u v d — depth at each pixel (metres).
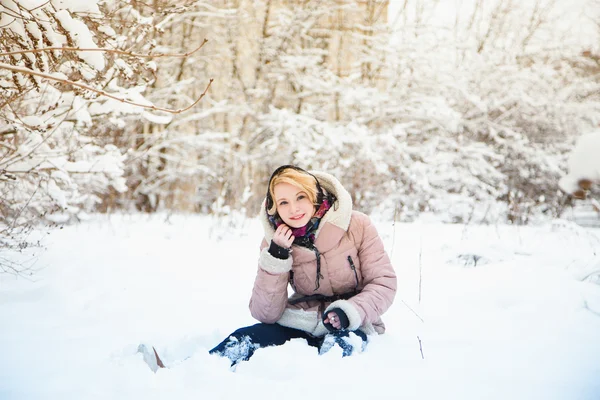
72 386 1.71
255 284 2.23
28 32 2.67
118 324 2.68
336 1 12.47
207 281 3.76
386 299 2.22
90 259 4.27
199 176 11.45
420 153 10.23
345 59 12.70
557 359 1.98
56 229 5.88
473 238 5.54
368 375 1.79
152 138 10.52
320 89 11.27
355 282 2.31
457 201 9.25
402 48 11.14
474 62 11.31
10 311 2.86
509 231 6.34
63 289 3.29
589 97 12.07
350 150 9.52
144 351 1.90
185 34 11.57
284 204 2.21
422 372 1.84
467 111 11.28
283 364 1.86
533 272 3.46
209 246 5.31
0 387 1.71
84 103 3.83
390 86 11.42
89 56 2.92
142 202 11.35
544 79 11.49
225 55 11.93
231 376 1.74
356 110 11.19
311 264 2.29
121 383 1.72
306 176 2.24
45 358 2.07
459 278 3.61
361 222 2.36
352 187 9.05
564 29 12.55
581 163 4.11
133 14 3.87
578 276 3.34
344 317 2.08
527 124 11.32
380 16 12.46
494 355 2.04
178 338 2.35
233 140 11.06
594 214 8.77
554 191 10.43
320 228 2.26
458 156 10.16
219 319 2.78
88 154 5.20
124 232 6.13
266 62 12.28
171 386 1.70
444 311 2.85
